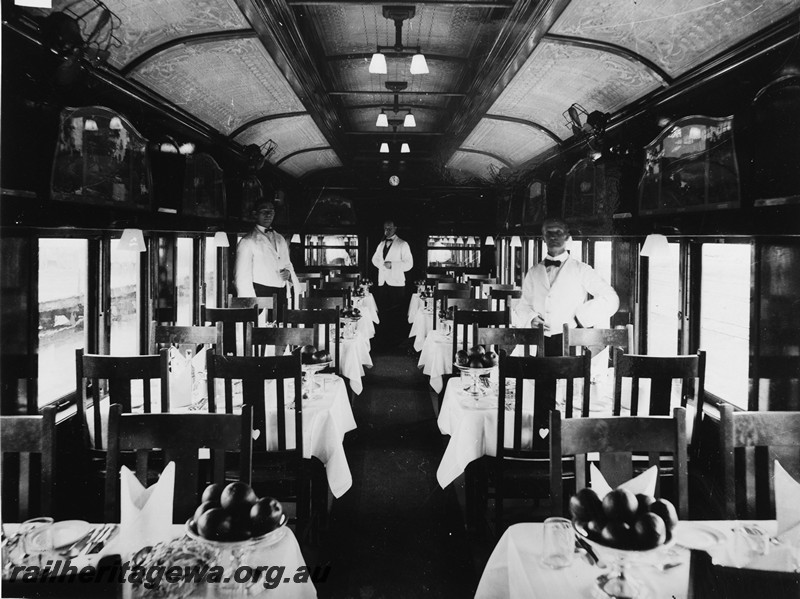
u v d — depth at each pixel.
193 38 4.57
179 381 3.83
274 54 5.25
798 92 3.18
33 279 3.46
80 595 1.58
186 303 6.73
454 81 7.71
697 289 4.40
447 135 10.36
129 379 3.30
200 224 6.64
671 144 4.57
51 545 1.83
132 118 4.87
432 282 11.34
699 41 3.96
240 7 4.14
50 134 3.64
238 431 2.18
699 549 1.83
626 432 2.16
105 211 4.33
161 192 5.48
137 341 5.27
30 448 2.16
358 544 3.65
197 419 2.18
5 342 3.30
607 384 4.18
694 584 1.63
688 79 4.29
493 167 11.70
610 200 5.77
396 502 4.28
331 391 3.97
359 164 13.02
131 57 4.51
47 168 3.62
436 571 3.33
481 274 12.95
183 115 6.04
